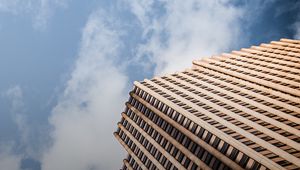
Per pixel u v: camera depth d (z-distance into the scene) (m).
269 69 91.38
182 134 75.75
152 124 87.81
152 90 96.06
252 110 70.50
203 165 65.62
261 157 53.78
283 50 104.69
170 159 75.94
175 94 89.12
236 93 82.12
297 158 50.78
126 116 103.06
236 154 59.44
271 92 77.81
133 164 92.31
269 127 62.50
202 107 78.31
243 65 100.25
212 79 95.19
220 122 69.06
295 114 65.50
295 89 75.88
